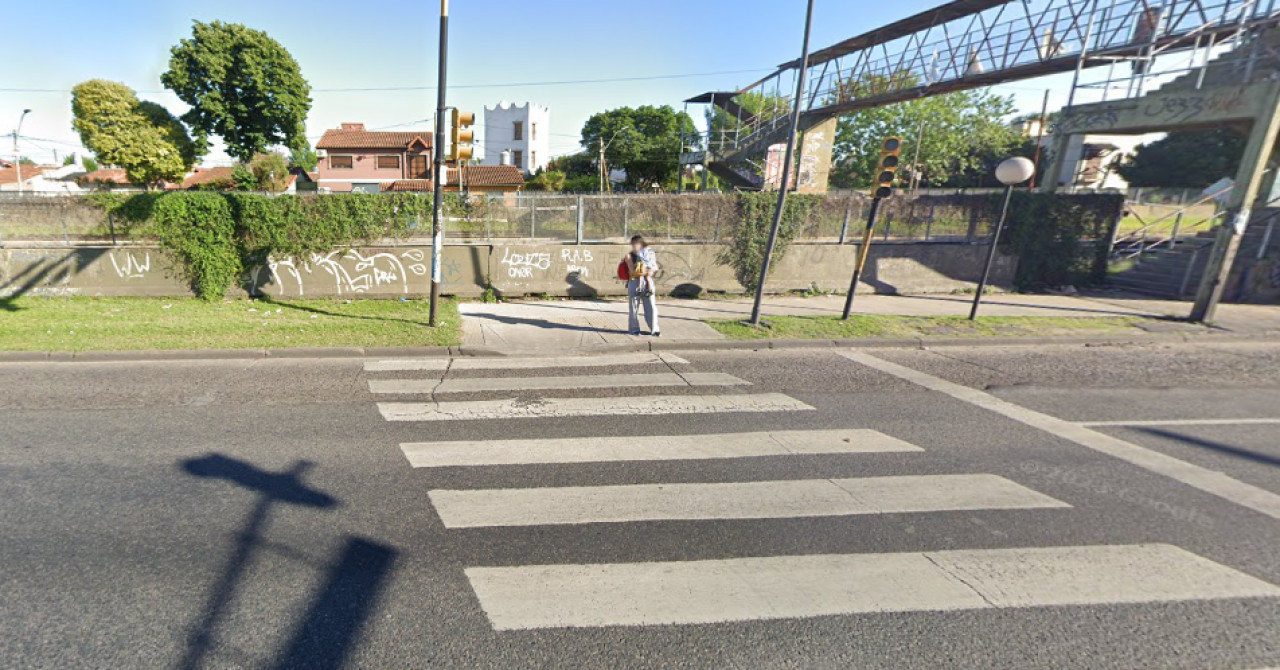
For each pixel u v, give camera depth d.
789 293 13.14
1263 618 2.79
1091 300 12.89
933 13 18.52
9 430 4.98
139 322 9.08
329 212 11.15
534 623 2.70
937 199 13.80
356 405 5.84
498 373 7.19
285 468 4.32
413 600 2.85
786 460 4.63
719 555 3.29
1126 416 5.80
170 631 2.59
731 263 12.84
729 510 3.81
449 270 11.72
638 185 57.09
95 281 10.87
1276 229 12.60
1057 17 15.34
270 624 2.65
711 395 6.38
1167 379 7.22
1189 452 4.88
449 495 3.95
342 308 10.58
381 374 7.03
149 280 10.98
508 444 4.88
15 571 3.00
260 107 36.47
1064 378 7.23
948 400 6.29
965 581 3.06
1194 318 10.55
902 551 3.35
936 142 40.06
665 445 4.91
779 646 2.57
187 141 35.56
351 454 4.61
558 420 5.50
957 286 13.81
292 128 38.31
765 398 6.30
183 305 10.51
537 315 10.44
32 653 2.44
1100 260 14.63
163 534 3.38
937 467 4.52
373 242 11.51
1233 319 10.84
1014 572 3.15
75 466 4.28
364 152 47.31
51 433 4.93
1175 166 31.92
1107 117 13.32
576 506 3.83
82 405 5.67
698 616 2.77
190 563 3.11
